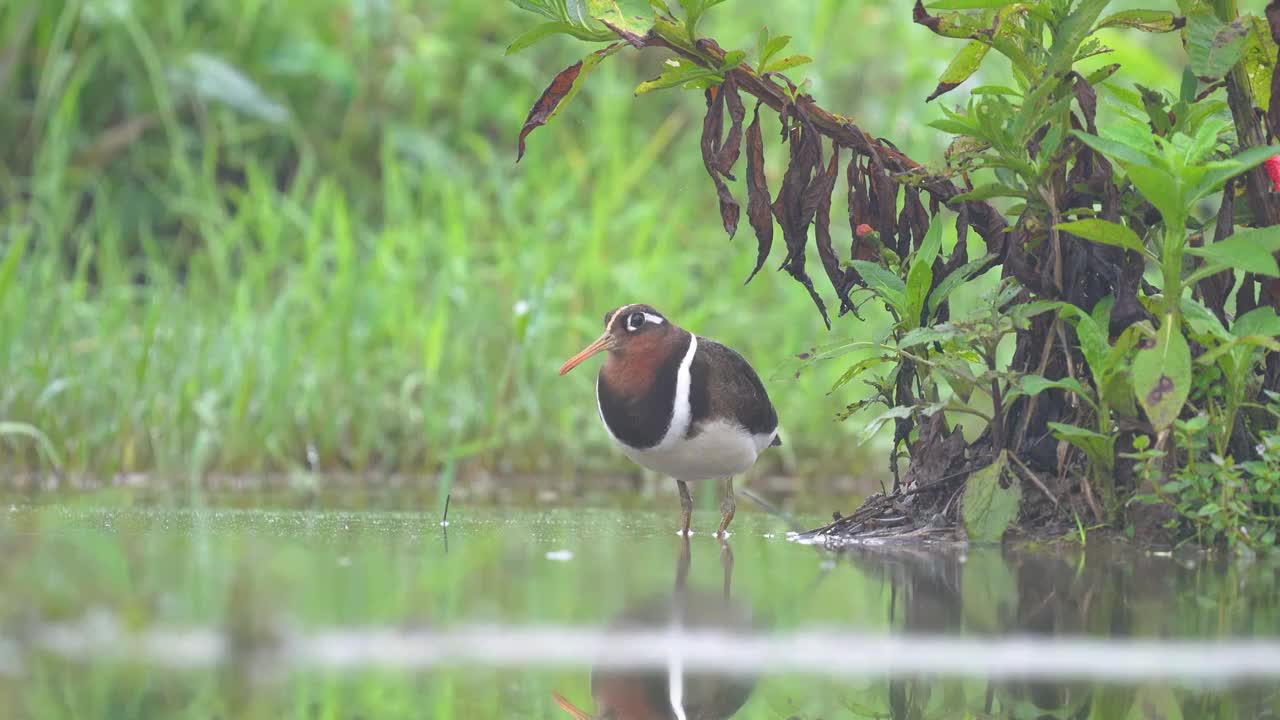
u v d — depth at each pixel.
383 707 5.80
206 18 22.02
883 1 22.22
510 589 8.20
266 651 6.59
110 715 5.59
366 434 15.81
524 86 22.55
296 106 22.02
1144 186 9.14
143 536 10.12
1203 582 8.63
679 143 21.95
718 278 19.06
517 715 5.75
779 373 10.56
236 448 15.54
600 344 11.46
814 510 13.48
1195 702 5.98
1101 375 9.63
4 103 20.64
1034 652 6.83
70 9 19.50
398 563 9.06
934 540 10.48
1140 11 9.89
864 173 10.72
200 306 17.67
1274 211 10.01
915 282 10.18
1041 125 10.05
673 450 11.31
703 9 9.86
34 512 11.75
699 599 8.02
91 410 15.71
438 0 23.19
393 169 19.19
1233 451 10.13
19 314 15.61
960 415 15.78
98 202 20.00
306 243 18.53
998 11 9.77
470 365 16.69
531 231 18.44
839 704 6.00
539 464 16.06
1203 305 10.25
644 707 5.92
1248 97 10.02
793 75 20.80
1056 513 10.51
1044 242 10.30
